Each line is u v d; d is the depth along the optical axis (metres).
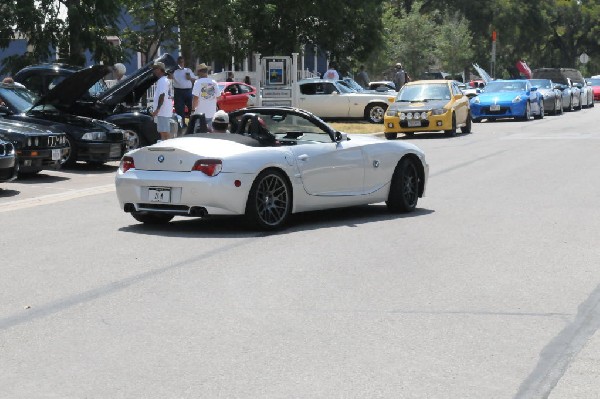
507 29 105.56
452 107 38.09
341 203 16.31
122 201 15.52
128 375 7.92
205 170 14.73
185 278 11.66
